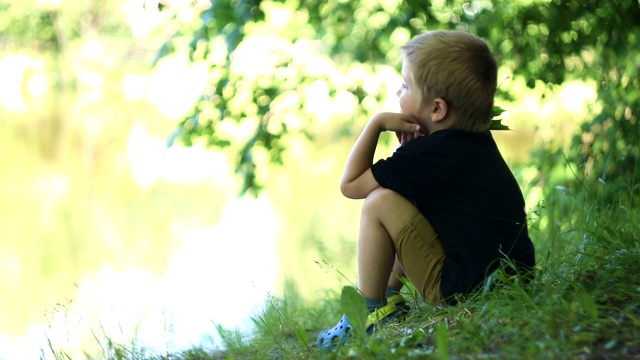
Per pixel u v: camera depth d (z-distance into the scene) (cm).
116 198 3403
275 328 1029
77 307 1545
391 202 754
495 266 746
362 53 1689
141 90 5059
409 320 740
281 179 3375
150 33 1847
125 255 2328
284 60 1688
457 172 754
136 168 4088
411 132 787
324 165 3612
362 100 1703
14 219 3047
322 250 2023
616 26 1434
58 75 4959
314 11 1675
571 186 1265
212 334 1138
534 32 1545
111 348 968
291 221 2673
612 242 871
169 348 991
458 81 763
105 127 4925
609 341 605
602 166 1260
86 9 4788
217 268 1911
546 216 1199
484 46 786
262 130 1673
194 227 2702
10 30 4666
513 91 1598
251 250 2181
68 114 5094
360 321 684
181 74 1730
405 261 759
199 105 1678
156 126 4891
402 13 1609
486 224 753
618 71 1378
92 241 2584
